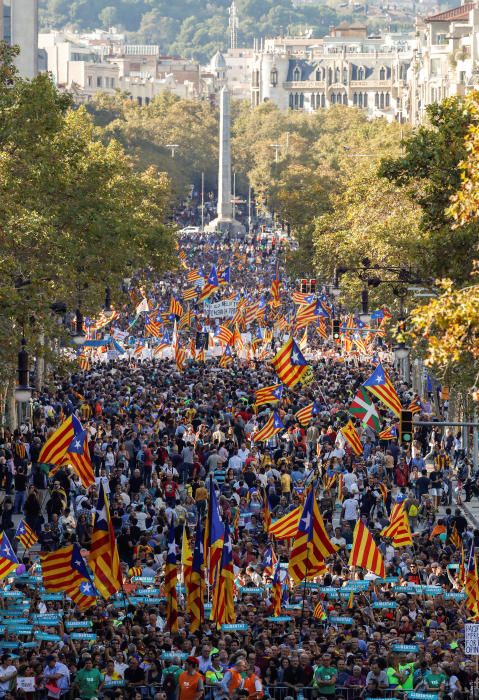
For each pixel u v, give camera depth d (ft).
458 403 477.36
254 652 222.89
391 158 360.07
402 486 396.57
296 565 250.78
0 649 230.07
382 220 654.53
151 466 396.57
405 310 626.64
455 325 225.97
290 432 438.81
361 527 262.06
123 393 524.11
